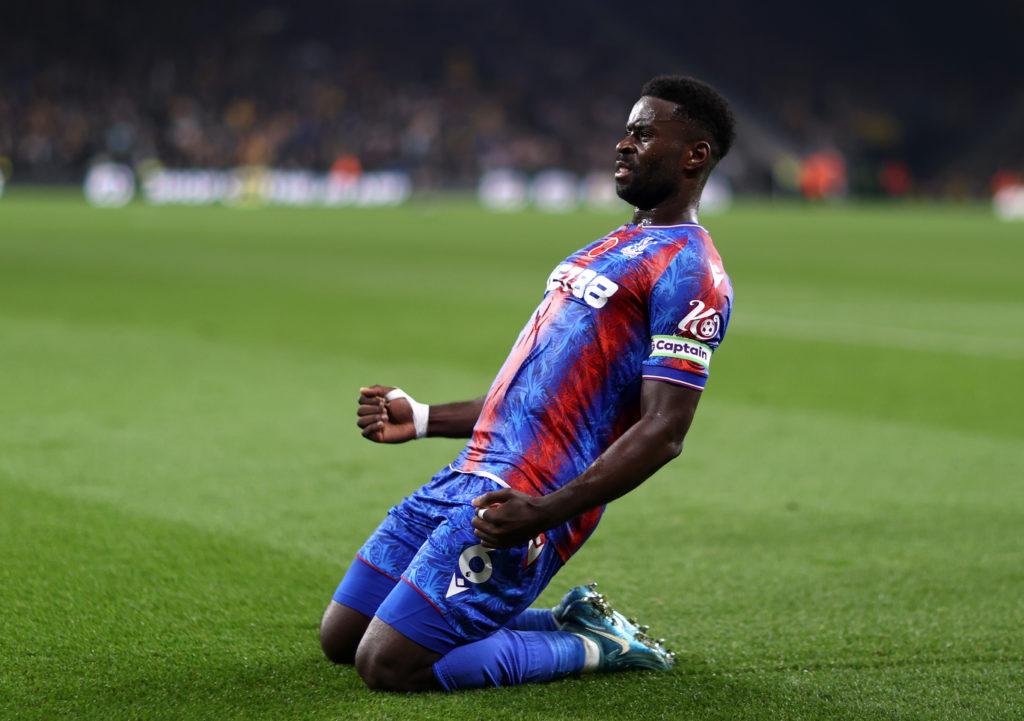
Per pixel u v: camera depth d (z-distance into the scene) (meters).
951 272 76.44
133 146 168.12
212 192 171.38
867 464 26.53
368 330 45.59
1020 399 34.16
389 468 25.36
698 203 14.34
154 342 41.56
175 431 28.14
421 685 13.98
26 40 179.38
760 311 54.69
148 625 16.28
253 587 17.98
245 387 33.75
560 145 197.38
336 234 104.12
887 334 47.41
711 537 21.12
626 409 14.16
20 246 83.12
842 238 110.12
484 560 13.65
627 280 13.81
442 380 35.59
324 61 195.62
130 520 21.16
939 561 20.02
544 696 14.08
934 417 31.59
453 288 61.50
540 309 14.30
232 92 184.38
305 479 24.31
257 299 55.16
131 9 188.12
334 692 14.09
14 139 167.88
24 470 24.33
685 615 17.33
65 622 16.28
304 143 179.62
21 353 38.50
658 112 14.05
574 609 15.05
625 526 21.69
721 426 30.12
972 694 14.59
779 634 16.58
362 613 14.62
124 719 13.35
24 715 13.40
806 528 21.77
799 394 34.53
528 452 13.84
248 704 13.77
